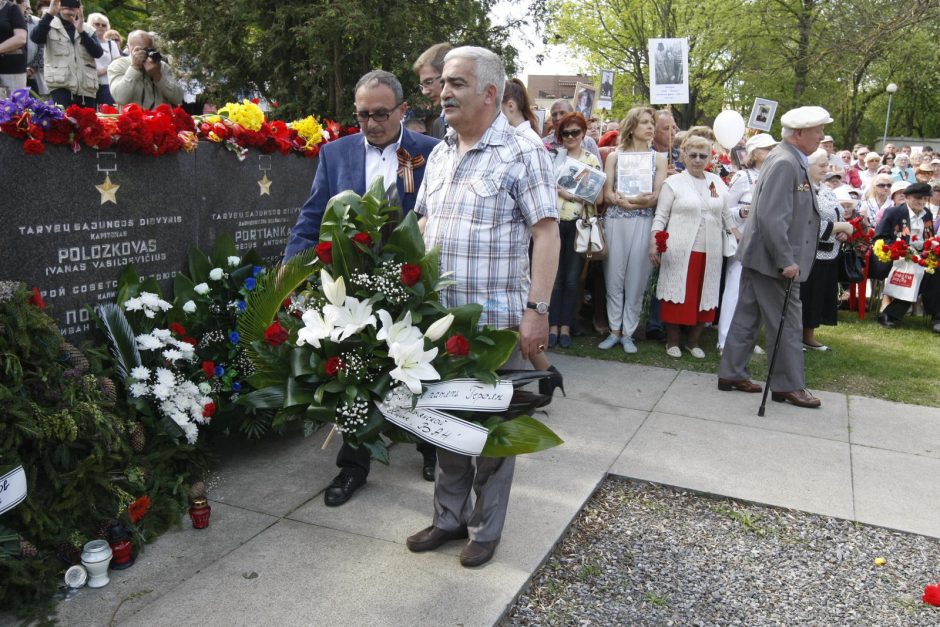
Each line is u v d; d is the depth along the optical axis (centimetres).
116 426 319
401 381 273
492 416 292
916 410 547
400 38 853
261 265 446
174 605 282
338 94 859
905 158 1491
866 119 3866
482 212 290
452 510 325
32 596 279
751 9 2559
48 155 333
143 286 380
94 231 358
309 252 334
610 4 2830
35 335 300
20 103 319
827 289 736
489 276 294
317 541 331
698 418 511
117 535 303
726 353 568
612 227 662
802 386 545
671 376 609
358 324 270
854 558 347
